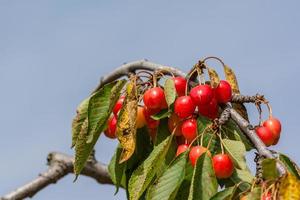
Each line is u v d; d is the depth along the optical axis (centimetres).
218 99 877
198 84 903
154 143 906
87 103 922
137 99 877
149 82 910
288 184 717
